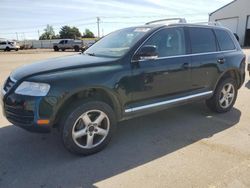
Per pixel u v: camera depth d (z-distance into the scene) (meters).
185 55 4.39
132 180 2.98
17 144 3.86
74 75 3.29
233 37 5.41
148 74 3.88
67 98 3.21
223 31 5.19
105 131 3.66
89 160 3.44
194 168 3.22
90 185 2.90
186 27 4.53
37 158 3.47
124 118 3.86
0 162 3.37
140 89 3.85
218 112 5.30
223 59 4.97
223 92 5.23
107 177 3.05
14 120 3.31
